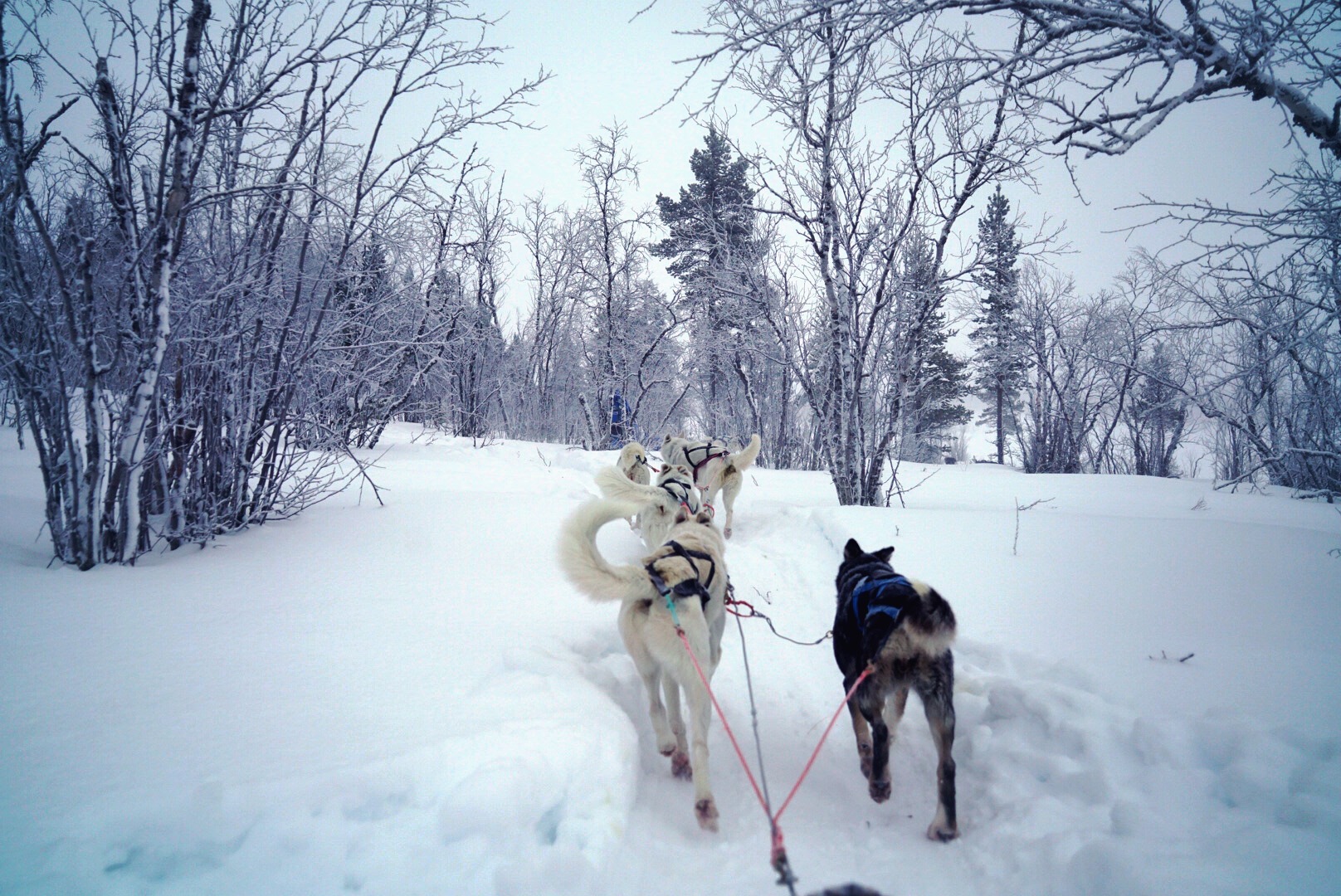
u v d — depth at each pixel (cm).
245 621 446
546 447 1809
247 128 639
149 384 554
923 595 343
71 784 255
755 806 346
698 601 370
